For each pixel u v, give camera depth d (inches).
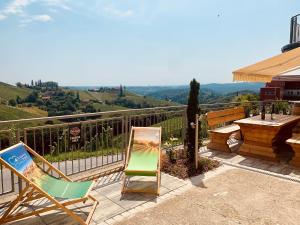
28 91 4384.8
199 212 154.6
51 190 146.3
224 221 145.1
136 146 211.6
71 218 146.9
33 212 138.1
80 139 199.8
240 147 273.1
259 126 250.4
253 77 243.6
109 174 216.2
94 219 146.0
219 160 252.1
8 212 138.8
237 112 322.7
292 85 488.1
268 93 530.6
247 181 201.3
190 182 199.0
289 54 273.9
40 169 158.7
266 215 151.7
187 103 233.6
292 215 151.8
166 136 279.0
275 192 182.1
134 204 164.1
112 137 230.2
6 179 224.4
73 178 197.3
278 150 284.5
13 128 162.4
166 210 156.8
